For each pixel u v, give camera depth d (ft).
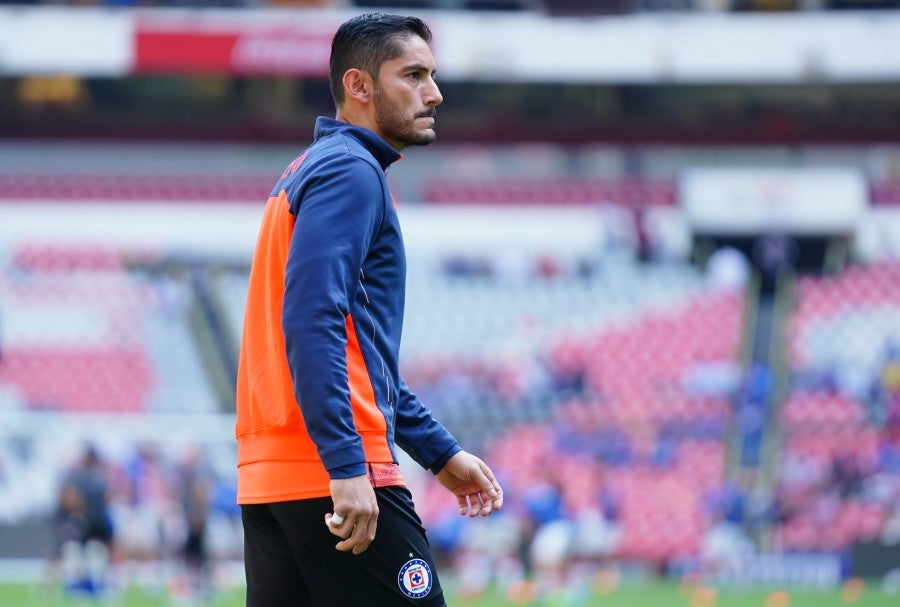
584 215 258.37
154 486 195.83
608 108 305.73
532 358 231.30
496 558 175.52
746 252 262.06
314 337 32.55
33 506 202.28
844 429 212.43
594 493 197.57
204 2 287.48
